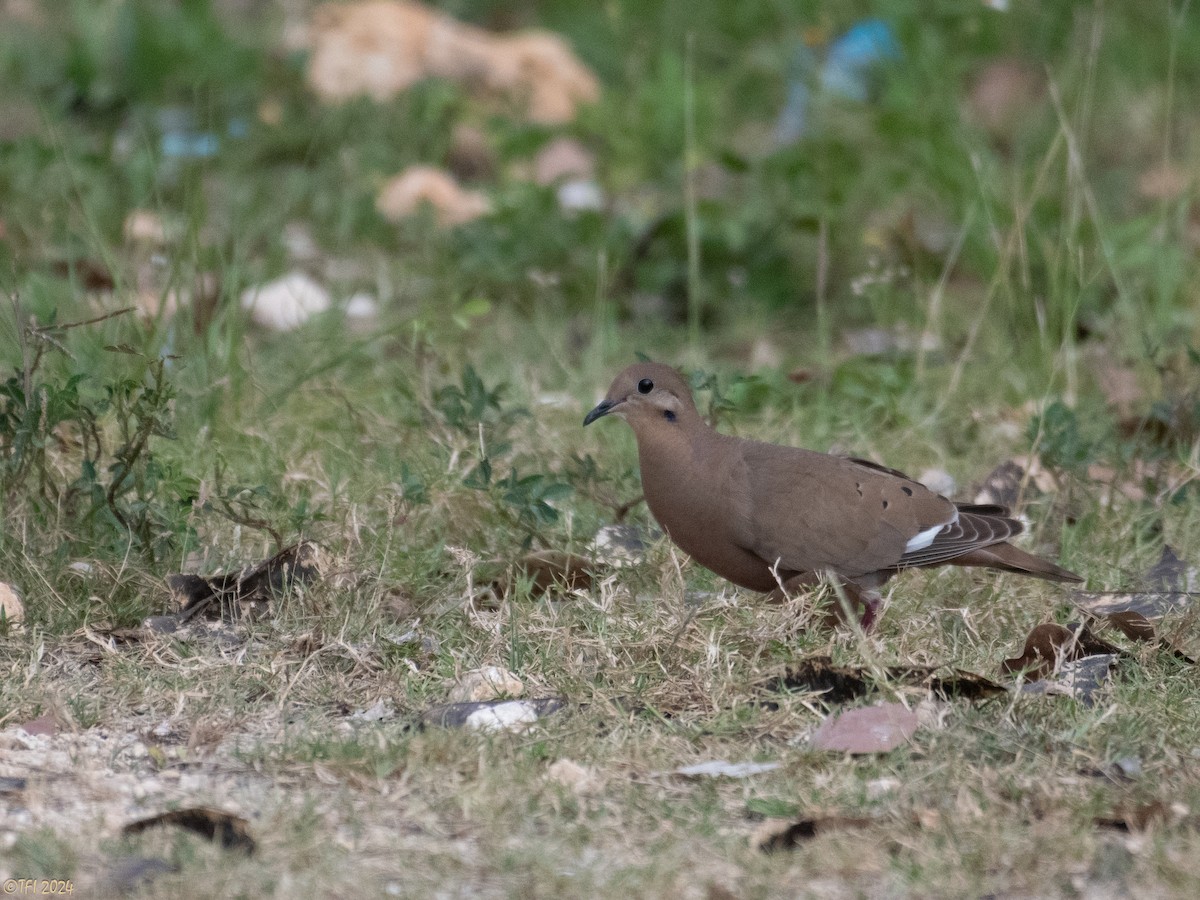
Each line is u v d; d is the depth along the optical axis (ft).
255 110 62.85
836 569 30.45
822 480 30.55
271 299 48.06
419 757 24.50
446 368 42.65
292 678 27.43
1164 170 50.03
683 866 21.84
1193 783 24.29
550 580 32.55
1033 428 37.42
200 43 68.13
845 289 52.75
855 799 23.63
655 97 63.77
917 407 42.70
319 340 44.37
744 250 52.95
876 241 52.42
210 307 44.60
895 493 30.76
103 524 32.50
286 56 66.85
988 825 22.53
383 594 30.86
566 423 41.34
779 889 21.24
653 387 30.99
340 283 49.62
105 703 26.94
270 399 39.78
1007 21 65.67
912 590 32.55
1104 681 27.96
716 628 28.58
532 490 33.14
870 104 60.54
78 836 22.09
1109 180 58.49
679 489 30.99
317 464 36.81
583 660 28.37
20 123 59.82
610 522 35.35
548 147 61.36
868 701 26.68
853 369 44.21
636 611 30.19
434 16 68.08
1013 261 49.39
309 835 22.04
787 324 51.31
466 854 22.08
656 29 74.59
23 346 33.17
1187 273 50.37
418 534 33.83
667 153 61.62
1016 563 30.89
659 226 52.70
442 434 37.17
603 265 46.83
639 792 24.06
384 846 22.21
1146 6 66.49
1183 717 26.40
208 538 33.47
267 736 26.09
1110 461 38.86
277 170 59.00
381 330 45.78
